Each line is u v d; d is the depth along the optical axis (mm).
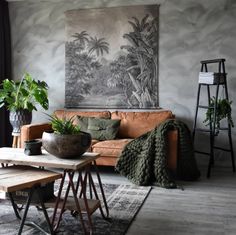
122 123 4598
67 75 5176
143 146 3842
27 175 2287
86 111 4980
